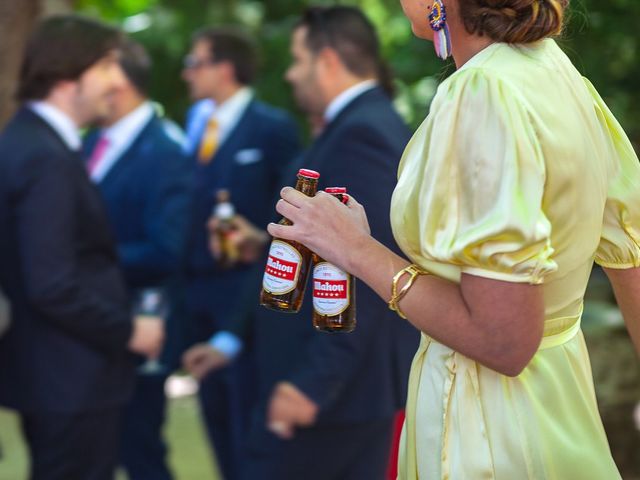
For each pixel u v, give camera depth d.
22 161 3.42
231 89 5.05
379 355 3.41
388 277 2.04
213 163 4.98
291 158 4.99
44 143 3.46
